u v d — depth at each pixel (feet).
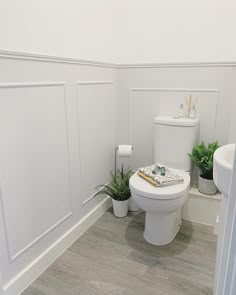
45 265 4.95
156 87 6.93
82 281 4.63
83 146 5.90
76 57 5.42
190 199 6.41
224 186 2.45
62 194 5.33
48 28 4.57
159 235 5.55
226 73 6.12
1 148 3.81
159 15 6.56
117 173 7.69
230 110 6.24
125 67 7.16
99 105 6.41
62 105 5.03
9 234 4.11
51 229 5.08
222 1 5.88
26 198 4.39
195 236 5.92
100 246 5.60
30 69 4.19
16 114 4.01
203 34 6.23
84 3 5.50
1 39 3.70
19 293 4.36
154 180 5.25
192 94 6.57
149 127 7.29
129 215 6.88
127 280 4.65
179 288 4.47
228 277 1.65
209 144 6.26
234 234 1.56
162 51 6.74
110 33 6.70
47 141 4.73
